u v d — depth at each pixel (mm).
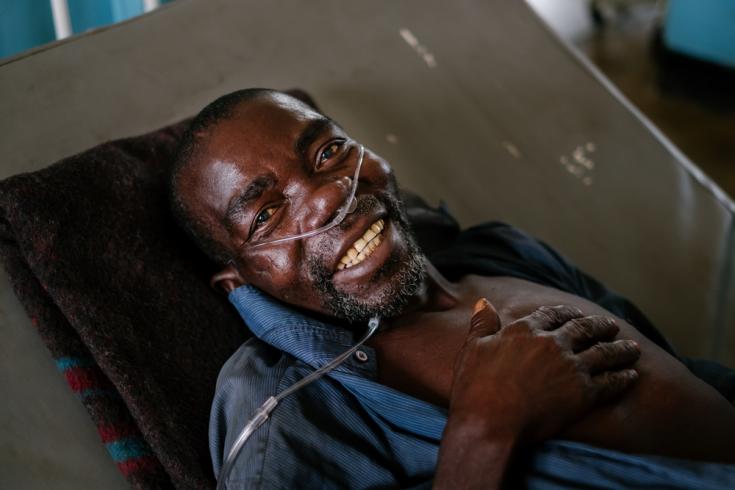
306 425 1050
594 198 1978
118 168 1328
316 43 1892
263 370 1125
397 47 1986
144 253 1276
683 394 1100
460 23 2111
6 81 1541
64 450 1161
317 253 1143
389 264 1154
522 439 962
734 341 1894
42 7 1826
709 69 3736
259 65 1796
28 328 1239
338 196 1126
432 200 1824
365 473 1048
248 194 1141
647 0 4395
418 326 1221
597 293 1474
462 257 1443
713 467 936
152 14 1772
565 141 2043
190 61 1729
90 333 1166
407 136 1882
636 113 2158
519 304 1264
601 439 1032
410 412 1080
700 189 2080
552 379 996
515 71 2105
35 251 1192
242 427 1055
